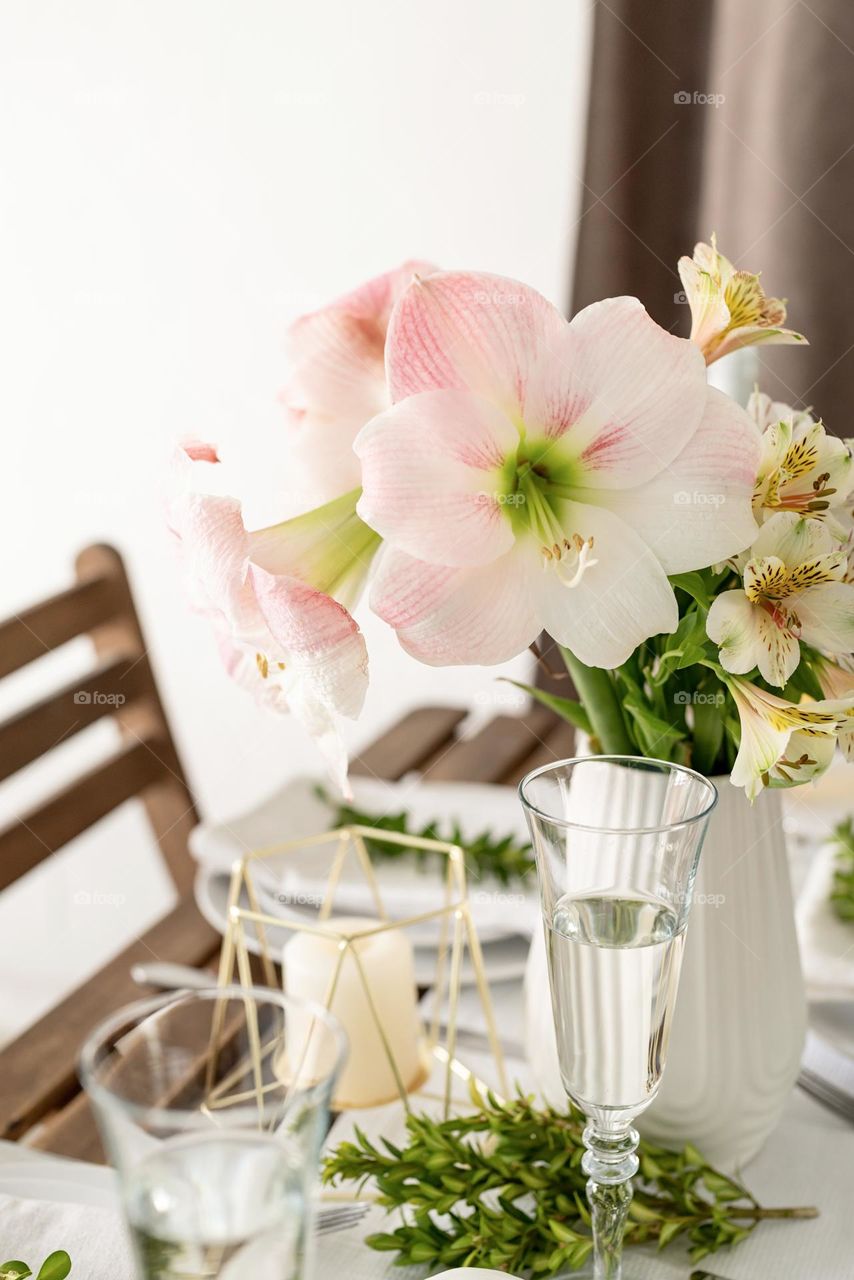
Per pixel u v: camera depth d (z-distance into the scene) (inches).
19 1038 40.1
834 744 28.1
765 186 77.9
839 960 39.1
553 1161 30.9
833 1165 33.2
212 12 92.0
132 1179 23.0
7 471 104.7
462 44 89.4
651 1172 31.0
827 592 28.1
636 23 77.2
